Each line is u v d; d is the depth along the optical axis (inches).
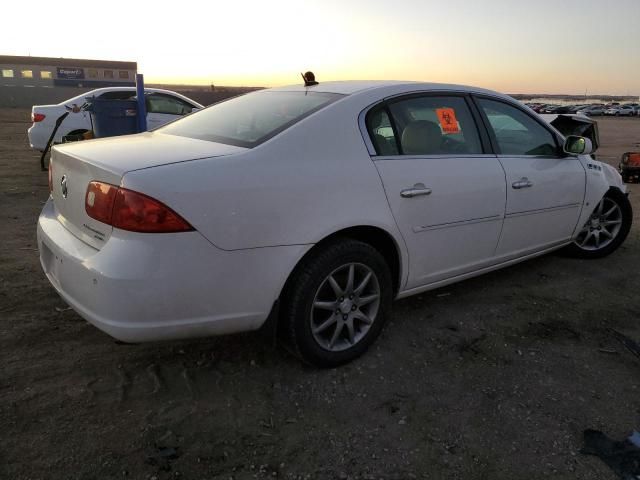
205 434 93.4
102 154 101.1
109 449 88.4
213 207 92.3
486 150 142.3
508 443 94.2
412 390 108.8
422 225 123.2
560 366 120.3
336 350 114.0
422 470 87.3
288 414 99.8
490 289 163.6
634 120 2100.1
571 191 165.9
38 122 378.0
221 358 117.7
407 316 142.6
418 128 127.6
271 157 102.3
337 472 86.2
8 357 113.5
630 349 129.5
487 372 116.6
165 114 396.2
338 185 107.3
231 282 95.9
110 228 91.0
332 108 115.2
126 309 88.7
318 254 106.4
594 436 96.8
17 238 198.5
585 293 163.2
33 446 88.0
